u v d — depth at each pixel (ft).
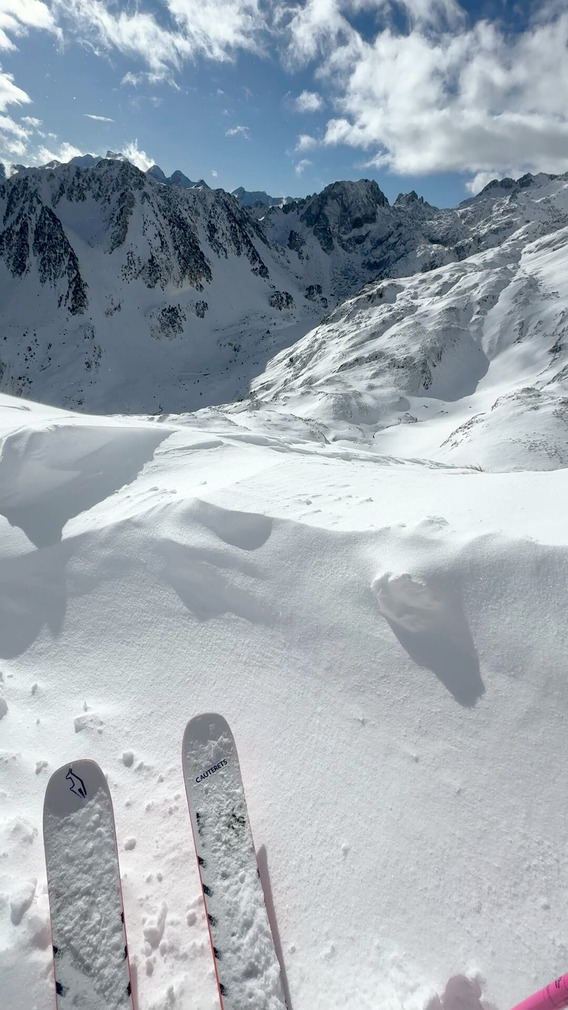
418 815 8.64
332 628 11.87
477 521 13.67
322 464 21.22
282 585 13.17
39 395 423.64
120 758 10.62
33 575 15.79
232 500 16.34
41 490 19.45
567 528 12.32
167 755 10.56
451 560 11.67
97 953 7.26
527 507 14.26
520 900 7.45
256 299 593.83
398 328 310.86
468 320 304.50
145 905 8.27
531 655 9.91
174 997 7.26
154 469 21.40
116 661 12.96
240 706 11.14
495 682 9.89
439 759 9.26
